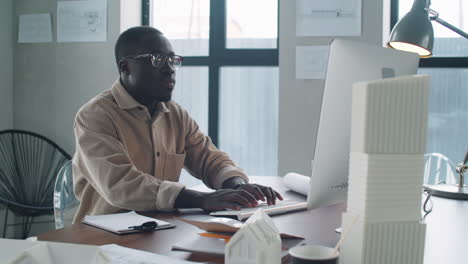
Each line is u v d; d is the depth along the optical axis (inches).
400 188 25.4
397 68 38.3
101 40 112.7
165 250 33.7
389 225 25.2
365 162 25.1
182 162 66.9
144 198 49.1
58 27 114.7
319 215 47.0
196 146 68.9
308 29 104.4
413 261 25.7
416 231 25.6
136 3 119.0
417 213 25.7
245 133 121.5
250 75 120.4
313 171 34.5
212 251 32.2
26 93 117.3
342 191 36.8
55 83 115.7
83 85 114.4
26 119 117.5
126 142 60.6
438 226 41.3
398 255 25.5
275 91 119.8
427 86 25.0
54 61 115.5
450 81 112.4
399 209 25.4
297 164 106.3
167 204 47.8
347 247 26.3
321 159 34.2
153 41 61.3
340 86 33.5
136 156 61.4
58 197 66.3
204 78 122.7
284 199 54.3
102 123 58.2
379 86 24.6
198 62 119.8
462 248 34.0
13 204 98.2
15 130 110.6
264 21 119.0
